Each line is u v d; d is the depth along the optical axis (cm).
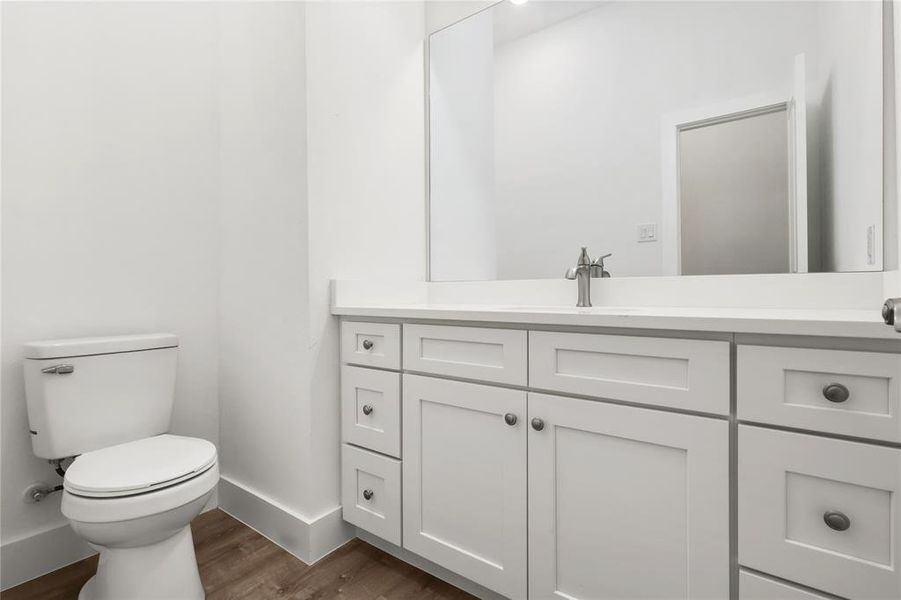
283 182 158
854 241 116
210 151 187
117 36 163
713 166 136
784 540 80
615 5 153
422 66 193
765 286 128
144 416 149
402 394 139
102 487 107
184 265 179
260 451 169
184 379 179
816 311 114
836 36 118
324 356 155
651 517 95
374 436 147
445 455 129
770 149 128
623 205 152
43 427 131
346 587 136
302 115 150
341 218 160
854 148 116
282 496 160
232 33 181
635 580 97
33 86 144
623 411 97
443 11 190
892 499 72
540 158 168
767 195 128
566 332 106
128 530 109
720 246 135
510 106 175
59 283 149
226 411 185
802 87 123
